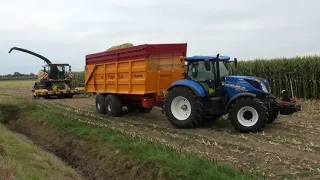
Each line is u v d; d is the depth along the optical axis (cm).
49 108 1473
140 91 1092
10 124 1377
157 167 616
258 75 1753
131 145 741
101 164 750
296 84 1592
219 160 634
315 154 660
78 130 974
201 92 927
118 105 1235
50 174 639
